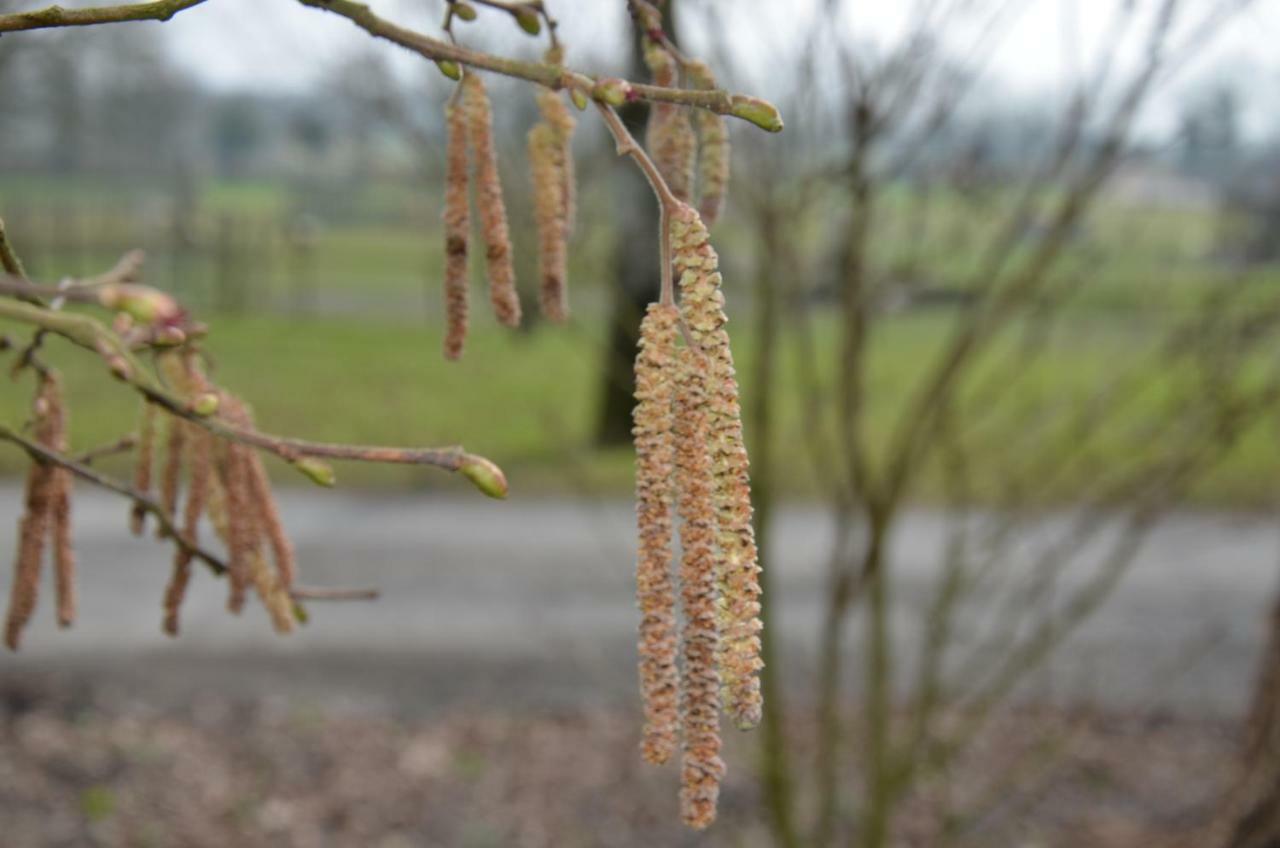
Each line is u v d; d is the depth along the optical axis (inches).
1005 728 256.2
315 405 506.6
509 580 345.4
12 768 233.6
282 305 803.4
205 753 247.0
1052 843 218.4
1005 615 209.0
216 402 41.5
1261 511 383.2
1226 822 168.7
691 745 45.7
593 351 464.1
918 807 227.9
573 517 402.6
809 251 160.1
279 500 414.0
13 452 436.5
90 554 351.3
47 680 272.1
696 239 44.9
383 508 408.5
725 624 44.6
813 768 232.4
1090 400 166.7
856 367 149.8
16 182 708.0
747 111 42.9
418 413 498.6
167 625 67.2
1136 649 301.0
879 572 158.9
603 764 251.3
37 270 665.6
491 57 45.3
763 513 154.6
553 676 287.7
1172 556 358.0
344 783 239.3
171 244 768.9
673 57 61.4
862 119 124.6
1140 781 240.2
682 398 45.0
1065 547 169.0
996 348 341.1
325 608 320.2
